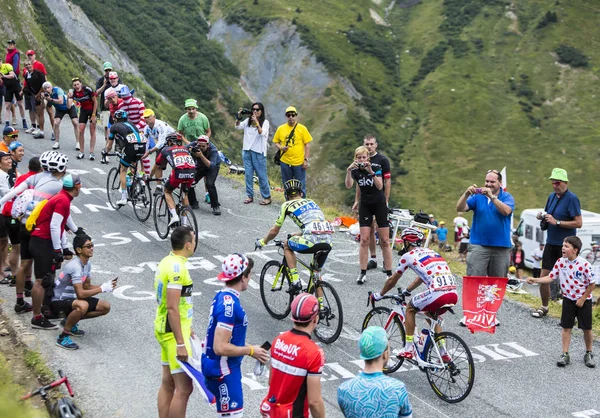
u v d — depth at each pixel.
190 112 14.23
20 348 7.86
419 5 146.62
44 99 19.23
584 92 114.69
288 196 8.72
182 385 5.93
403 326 7.78
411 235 7.54
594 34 129.38
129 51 100.50
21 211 8.47
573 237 8.27
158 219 12.49
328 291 8.62
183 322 5.94
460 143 103.94
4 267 10.31
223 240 12.71
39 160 9.16
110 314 9.09
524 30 131.75
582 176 92.75
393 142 104.50
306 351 5.09
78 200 14.61
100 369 7.51
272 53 120.31
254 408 6.95
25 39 54.81
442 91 115.75
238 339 5.70
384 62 125.12
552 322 9.87
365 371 4.86
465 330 9.42
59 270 10.13
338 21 135.50
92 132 17.67
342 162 97.56
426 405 7.26
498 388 7.71
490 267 9.73
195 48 114.50
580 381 7.98
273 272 9.63
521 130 106.12
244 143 15.12
